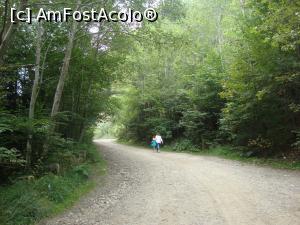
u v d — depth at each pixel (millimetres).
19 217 7656
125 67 22141
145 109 36156
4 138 10953
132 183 12781
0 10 9531
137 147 35438
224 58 25781
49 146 12352
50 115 13453
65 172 12148
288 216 7715
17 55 14234
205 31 32938
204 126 27641
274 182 11875
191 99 28078
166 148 31500
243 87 17750
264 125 19062
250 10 21641
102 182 12938
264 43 16344
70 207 9266
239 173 14180
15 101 14367
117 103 26172
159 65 35031
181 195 10305
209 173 14422
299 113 17344
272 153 18422
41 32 13312
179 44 15898
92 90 20766
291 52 15945
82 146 18078
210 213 8195
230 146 23078
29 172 11180
